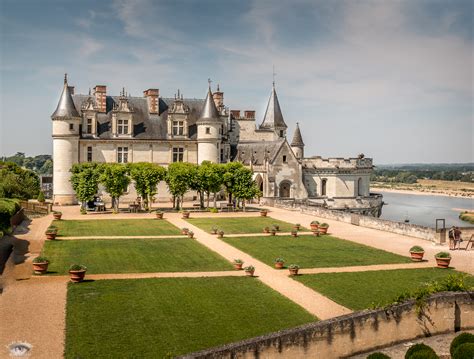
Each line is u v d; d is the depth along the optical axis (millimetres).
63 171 82500
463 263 37781
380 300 27859
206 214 69938
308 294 29172
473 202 159875
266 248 43688
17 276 32125
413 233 50625
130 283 31000
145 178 72438
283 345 19469
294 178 88375
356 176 93312
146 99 93688
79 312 25328
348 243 46438
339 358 20766
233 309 26297
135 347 21328
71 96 86562
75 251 40688
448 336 23203
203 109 90000
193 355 17797
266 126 106625
